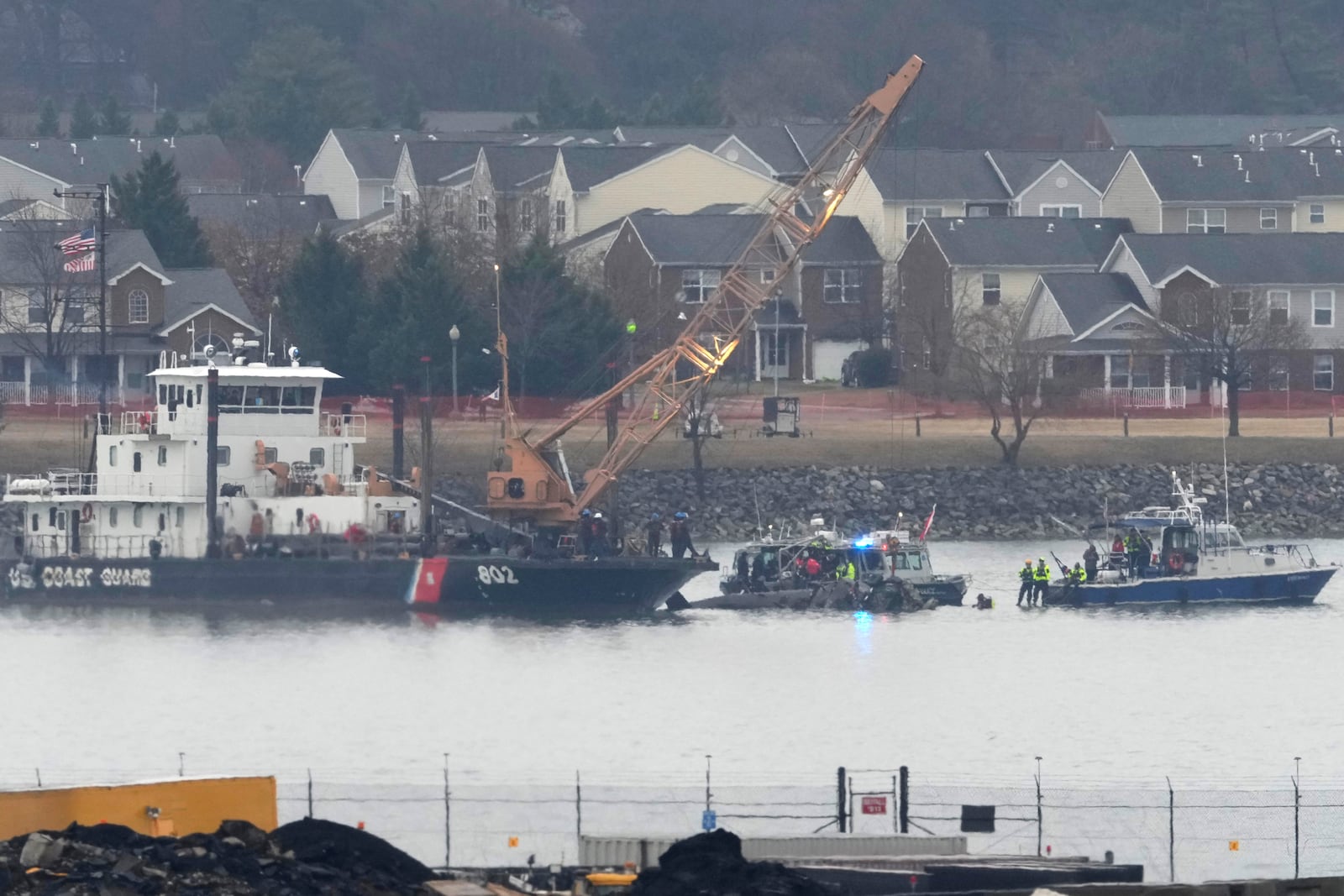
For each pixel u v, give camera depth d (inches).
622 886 4146.2
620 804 5002.5
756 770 6141.7
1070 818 5211.6
